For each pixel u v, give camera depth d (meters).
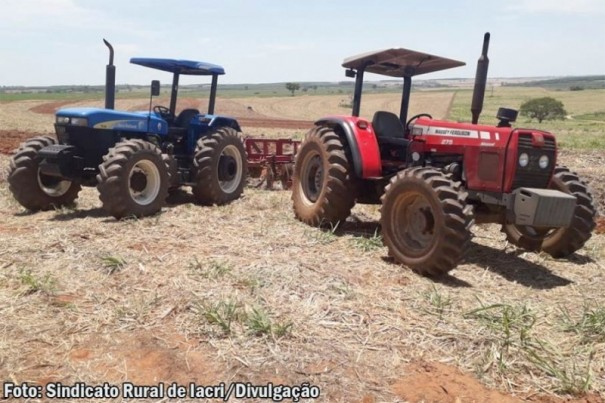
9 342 3.43
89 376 3.13
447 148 5.74
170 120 8.49
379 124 6.62
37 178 7.18
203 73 8.66
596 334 3.94
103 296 4.15
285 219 7.12
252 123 32.34
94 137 7.17
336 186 6.39
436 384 3.25
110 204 6.58
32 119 29.88
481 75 5.60
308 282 4.60
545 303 4.62
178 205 7.98
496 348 3.62
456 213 4.89
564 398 3.20
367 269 5.17
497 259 5.95
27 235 5.82
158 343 3.49
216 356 3.36
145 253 5.20
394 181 5.43
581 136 24.62
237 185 8.58
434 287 4.71
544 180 5.30
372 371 3.33
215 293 4.21
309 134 6.95
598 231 7.45
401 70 6.96
